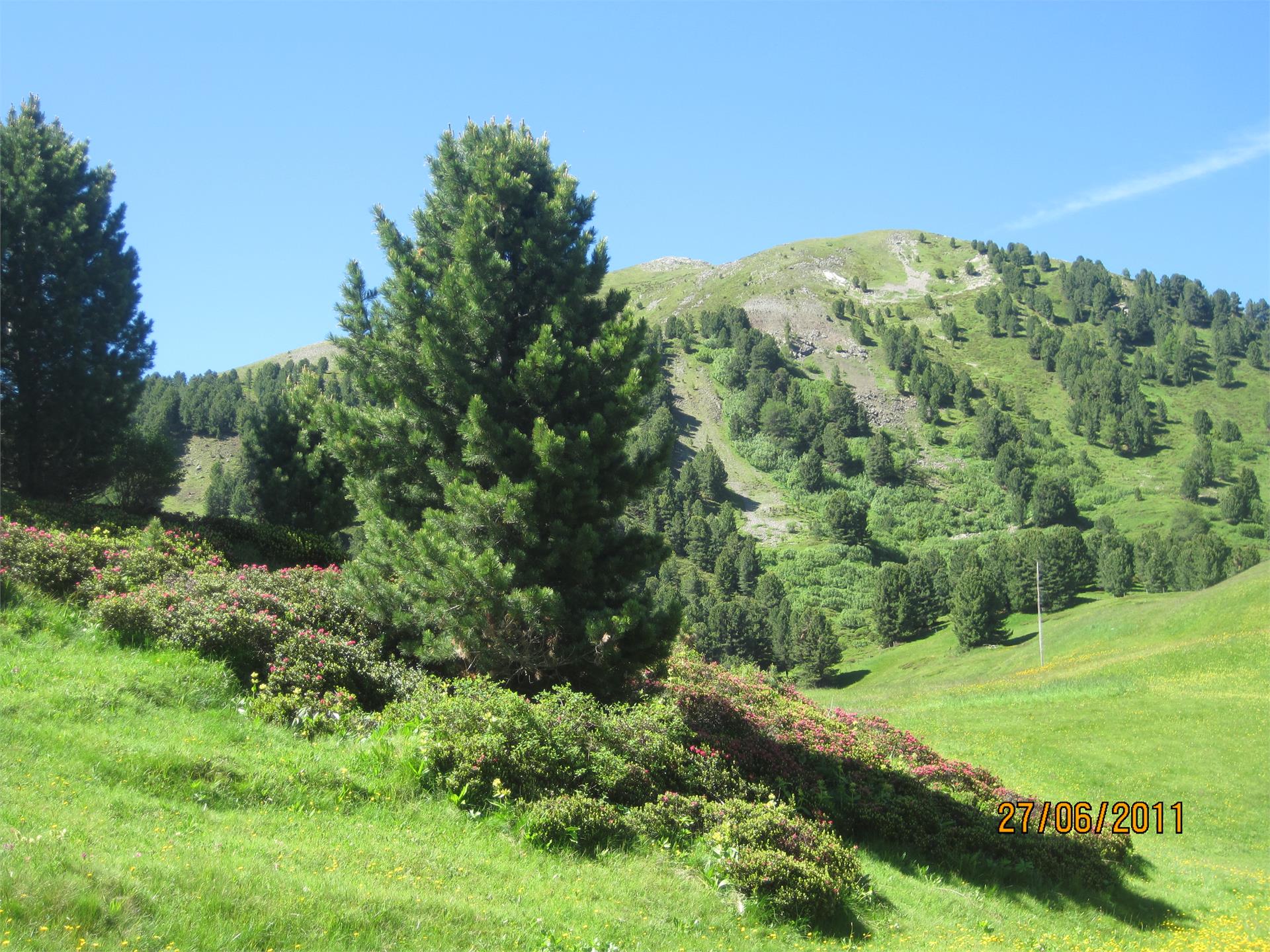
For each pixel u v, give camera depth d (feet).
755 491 649.20
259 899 25.13
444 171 62.49
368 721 45.60
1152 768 106.63
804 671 369.91
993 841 59.93
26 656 43.68
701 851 40.73
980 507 636.89
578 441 54.19
